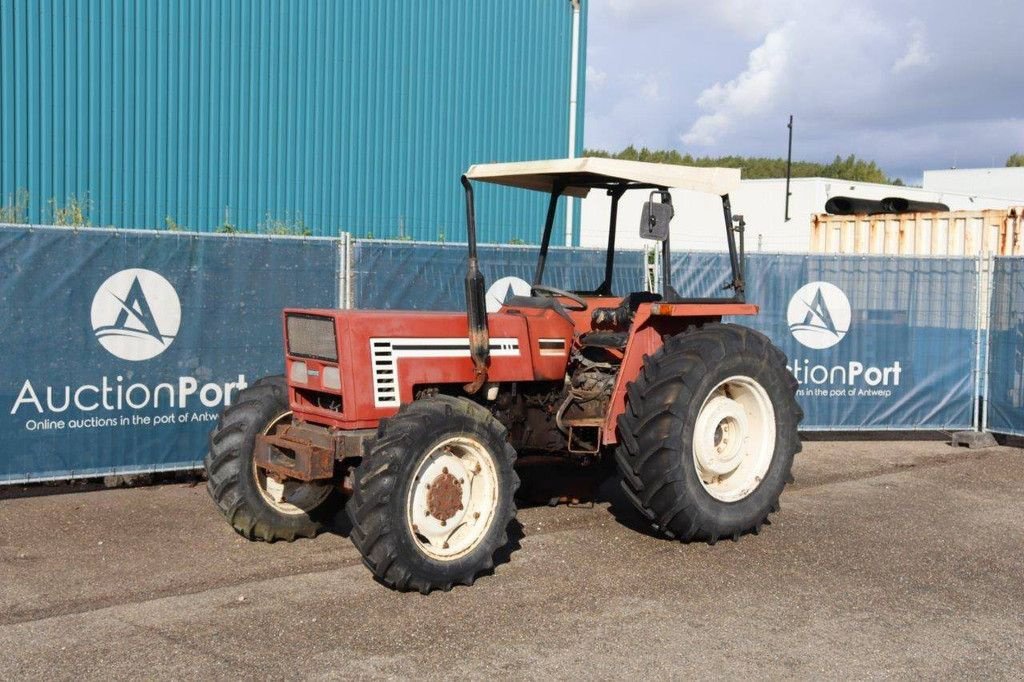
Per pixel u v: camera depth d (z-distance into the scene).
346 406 5.14
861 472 8.14
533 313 5.99
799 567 5.54
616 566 5.50
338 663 4.16
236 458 5.68
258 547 5.77
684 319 6.33
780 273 9.18
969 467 8.37
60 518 6.32
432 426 4.91
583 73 18.16
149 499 6.85
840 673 4.15
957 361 9.37
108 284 6.89
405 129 16.12
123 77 13.45
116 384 6.96
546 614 4.75
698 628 4.61
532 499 6.76
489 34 16.94
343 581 5.18
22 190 12.77
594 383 6.14
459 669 4.12
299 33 14.93
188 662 4.15
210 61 14.15
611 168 5.73
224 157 14.37
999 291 9.20
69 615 4.66
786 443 6.23
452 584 5.05
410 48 16.06
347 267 7.78
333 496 5.95
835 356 9.29
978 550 5.91
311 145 15.17
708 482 6.05
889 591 5.18
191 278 7.19
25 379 6.66
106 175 13.39
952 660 4.30
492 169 6.09
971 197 27.25
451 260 8.36
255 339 7.46
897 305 9.32
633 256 9.23
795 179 25.61
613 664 4.19
